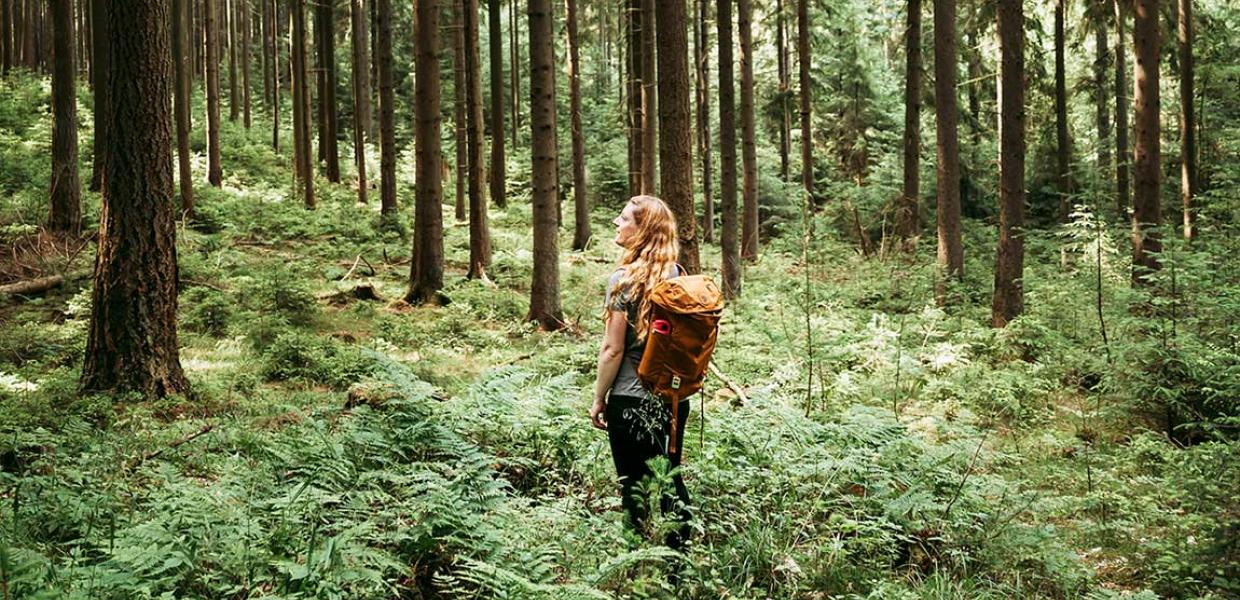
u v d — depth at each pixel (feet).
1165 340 24.43
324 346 35.14
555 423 18.92
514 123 118.73
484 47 137.18
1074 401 29.43
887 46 128.26
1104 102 76.89
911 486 16.10
